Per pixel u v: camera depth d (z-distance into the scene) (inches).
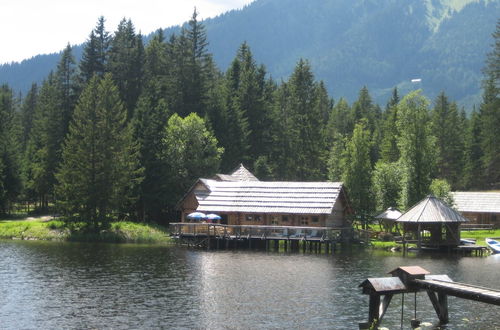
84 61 4372.5
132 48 4505.4
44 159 3971.5
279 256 2449.6
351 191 3353.8
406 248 2699.3
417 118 3186.5
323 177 4758.9
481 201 4010.8
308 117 4825.3
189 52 4407.0
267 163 4534.9
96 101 3248.0
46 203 4404.5
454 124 5472.4
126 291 1630.2
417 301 1523.1
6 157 3976.4
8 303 1478.8
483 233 3400.6
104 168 3149.6
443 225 2810.0
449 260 2361.0
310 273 1963.6
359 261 2289.6
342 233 2760.8
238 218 3024.1
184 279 1827.0
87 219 3147.1
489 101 5187.0
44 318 1333.7
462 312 1392.7
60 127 4020.7
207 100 4293.8
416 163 3161.9
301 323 1289.4
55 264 2112.5
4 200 3927.2
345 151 3415.4
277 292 1627.7
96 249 2600.9
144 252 2514.8
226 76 5073.8
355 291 1643.7
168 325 1275.8
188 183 3548.2
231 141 4106.8
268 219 2977.4
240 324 1280.8
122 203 3228.3
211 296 1568.7
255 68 5064.0
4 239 2989.7
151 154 3435.0
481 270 2057.1
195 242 2802.7
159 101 3718.0
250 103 4530.0
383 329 1211.2
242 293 1609.3
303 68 5004.9
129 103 4375.0
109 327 1261.1
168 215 3570.4
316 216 2901.1
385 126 5137.8
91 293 1601.9
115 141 3221.0
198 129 3585.1
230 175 3671.3
